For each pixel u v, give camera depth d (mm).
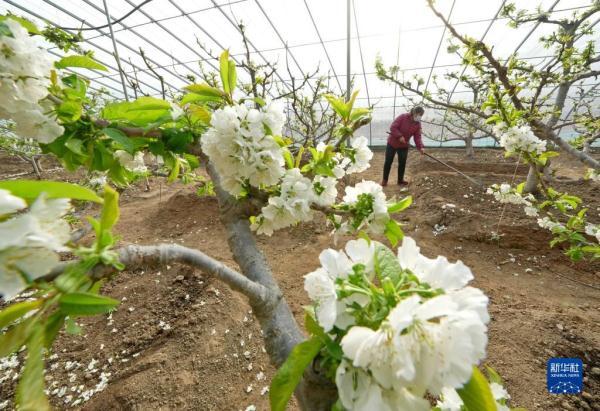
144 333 2689
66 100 1350
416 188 6168
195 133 1612
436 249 3816
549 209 4590
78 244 588
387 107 14445
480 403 547
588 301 2836
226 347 2439
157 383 2145
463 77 5523
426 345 523
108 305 522
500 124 3102
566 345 2186
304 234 4418
